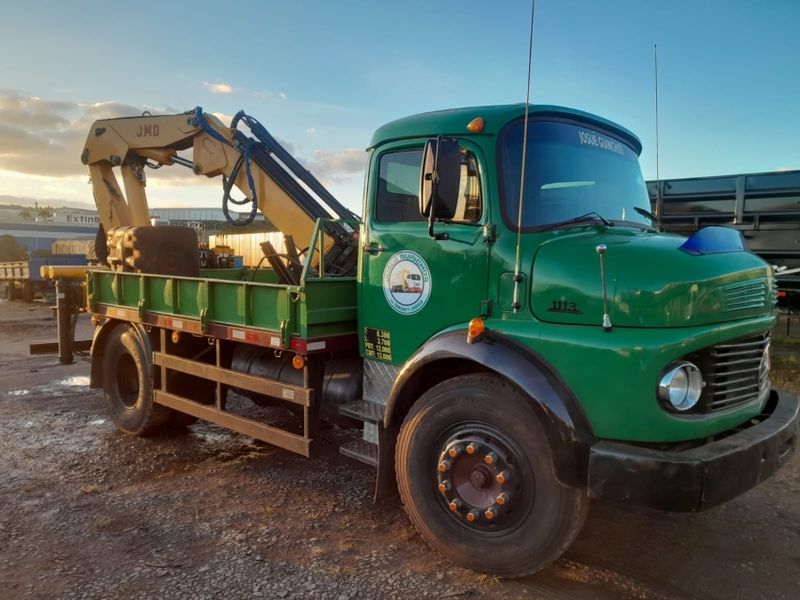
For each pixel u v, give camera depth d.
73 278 7.74
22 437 6.10
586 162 3.89
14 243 53.47
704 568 3.55
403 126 4.03
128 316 6.06
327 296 4.34
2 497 4.57
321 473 5.09
